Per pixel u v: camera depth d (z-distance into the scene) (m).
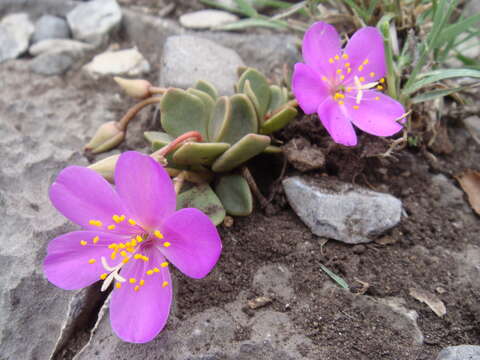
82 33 0.16
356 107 0.10
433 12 0.12
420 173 0.12
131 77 0.15
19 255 0.10
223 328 0.09
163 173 0.08
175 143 0.10
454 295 0.10
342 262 0.10
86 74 0.15
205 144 0.10
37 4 0.17
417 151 0.12
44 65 0.15
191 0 0.17
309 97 0.10
